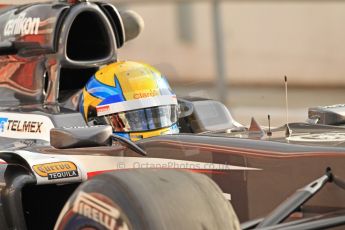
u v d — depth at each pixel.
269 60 46.91
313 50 46.16
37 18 17.17
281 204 11.48
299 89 44.19
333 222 11.12
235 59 47.59
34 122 15.98
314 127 14.53
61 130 12.77
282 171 12.34
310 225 11.00
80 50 17.23
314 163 12.11
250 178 12.60
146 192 10.29
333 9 46.16
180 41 47.25
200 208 10.34
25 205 14.27
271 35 47.25
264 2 47.56
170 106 15.52
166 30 47.34
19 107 16.92
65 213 10.84
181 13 47.22
